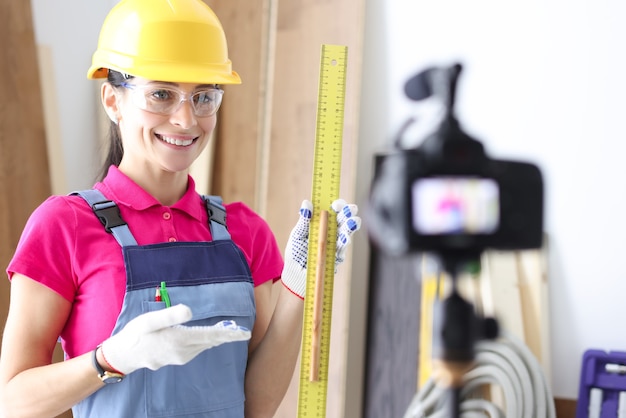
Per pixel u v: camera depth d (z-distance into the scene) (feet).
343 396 9.27
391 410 9.21
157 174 5.45
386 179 9.41
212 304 5.29
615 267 8.92
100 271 5.07
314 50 9.55
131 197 5.35
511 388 8.58
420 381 9.00
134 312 5.02
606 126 8.87
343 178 9.33
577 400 8.92
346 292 9.29
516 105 9.11
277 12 9.76
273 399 5.76
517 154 9.12
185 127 5.12
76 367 4.69
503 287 8.94
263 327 5.87
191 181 5.74
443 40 9.31
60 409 4.79
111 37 5.39
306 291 5.11
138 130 5.18
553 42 8.98
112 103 5.49
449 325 8.92
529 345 8.91
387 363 9.27
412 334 9.13
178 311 4.39
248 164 9.89
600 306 8.98
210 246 5.49
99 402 5.03
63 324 5.12
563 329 9.07
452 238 9.13
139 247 5.20
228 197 10.00
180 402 5.13
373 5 9.52
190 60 5.22
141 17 5.27
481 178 9.14
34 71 9.37
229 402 5.36
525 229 9.07
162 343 4.43
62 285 5.01
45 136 9.51
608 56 8.82
